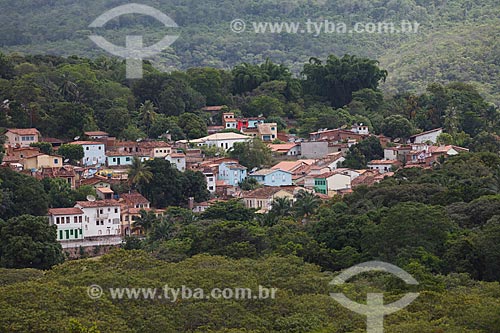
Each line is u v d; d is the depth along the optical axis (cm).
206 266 16200
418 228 17500
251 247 18412
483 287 15025
